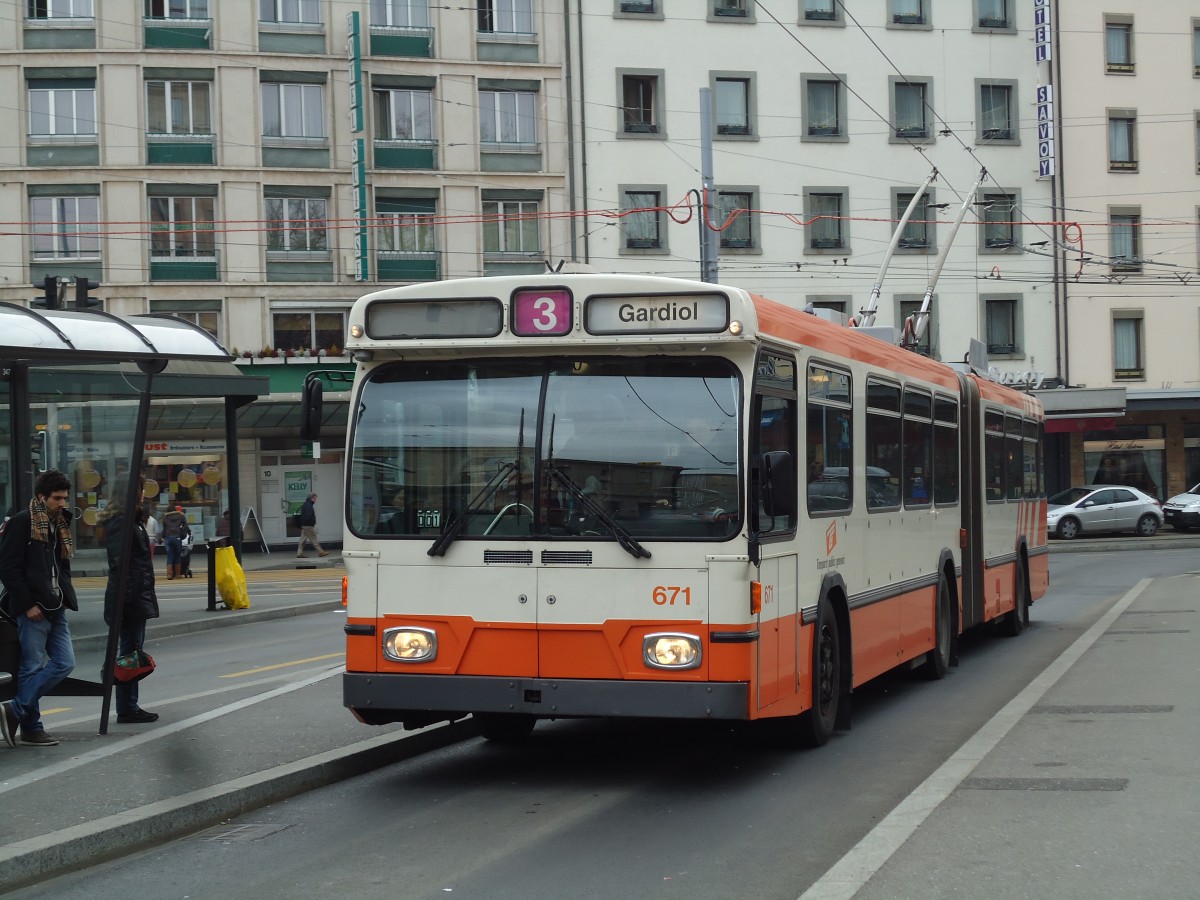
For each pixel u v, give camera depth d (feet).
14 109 127.95
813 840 24.25
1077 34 155.33
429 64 134.72
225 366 77.41
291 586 97.14
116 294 128.77
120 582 34.32
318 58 132.26
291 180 131.85
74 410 43.93
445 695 28.17
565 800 28.02
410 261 134.62
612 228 139.54
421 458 28.96
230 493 76.13
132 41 128.98
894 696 43.11
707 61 142.92
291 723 35.63
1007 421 58.75
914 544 42.88
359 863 23.18
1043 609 74.43
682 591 27.32
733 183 144.05
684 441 27.78
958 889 20.43
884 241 147.84
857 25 147.23
